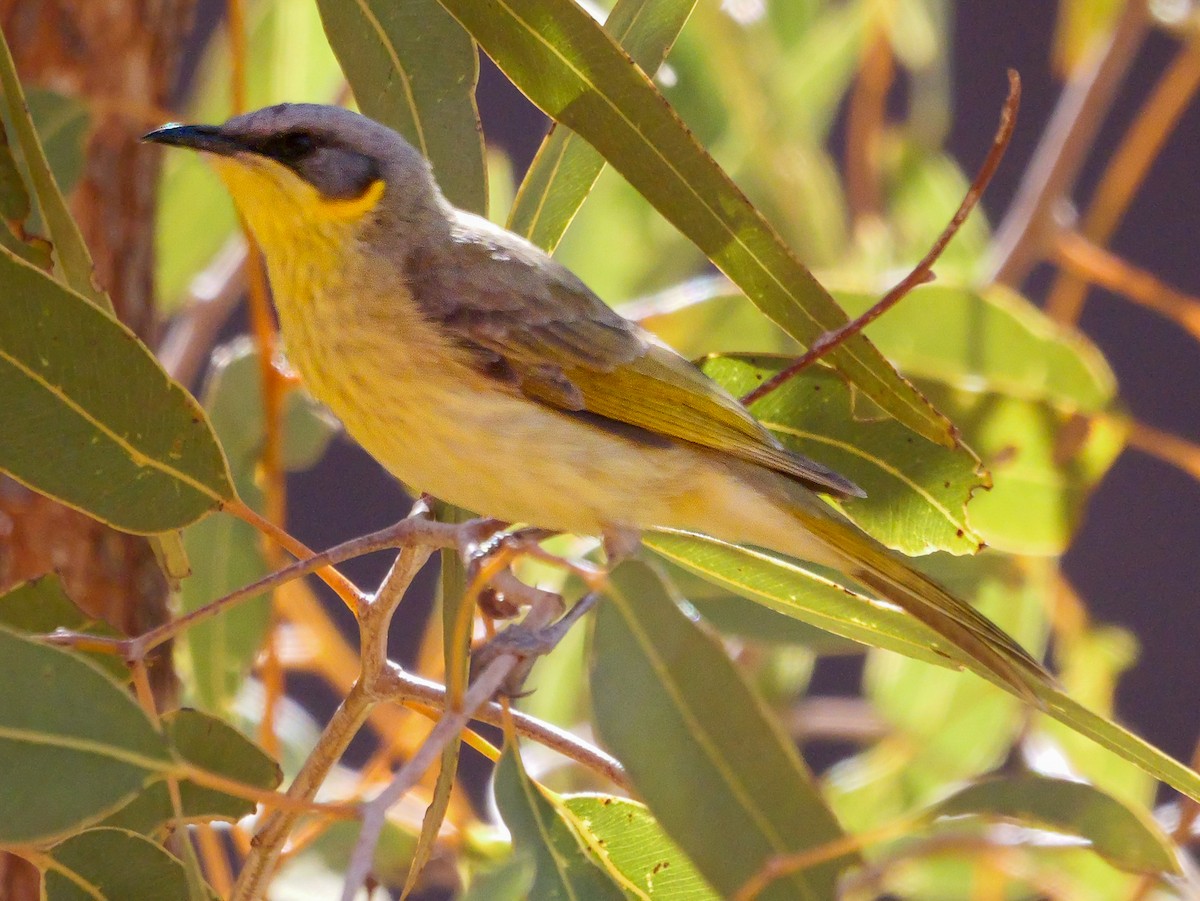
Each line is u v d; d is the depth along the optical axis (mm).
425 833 3250
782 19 3500
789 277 3271
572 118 3268
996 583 3412
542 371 3295
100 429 3266
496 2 3262
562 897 3238
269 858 3258
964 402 3340
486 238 3305
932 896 3396
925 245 3475
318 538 3951
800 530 3301
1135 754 3264
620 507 3299
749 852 3223
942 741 3424
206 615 3244
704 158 3264
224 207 3447
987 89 4277
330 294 3295
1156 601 4117
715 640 3225
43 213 3275
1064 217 3439
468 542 3240
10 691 3232
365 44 3289
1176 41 4387
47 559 3328
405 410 3295
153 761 3234
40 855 3252
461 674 3217
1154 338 4289
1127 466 4238
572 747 3256
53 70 3338
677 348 3393
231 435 3371
